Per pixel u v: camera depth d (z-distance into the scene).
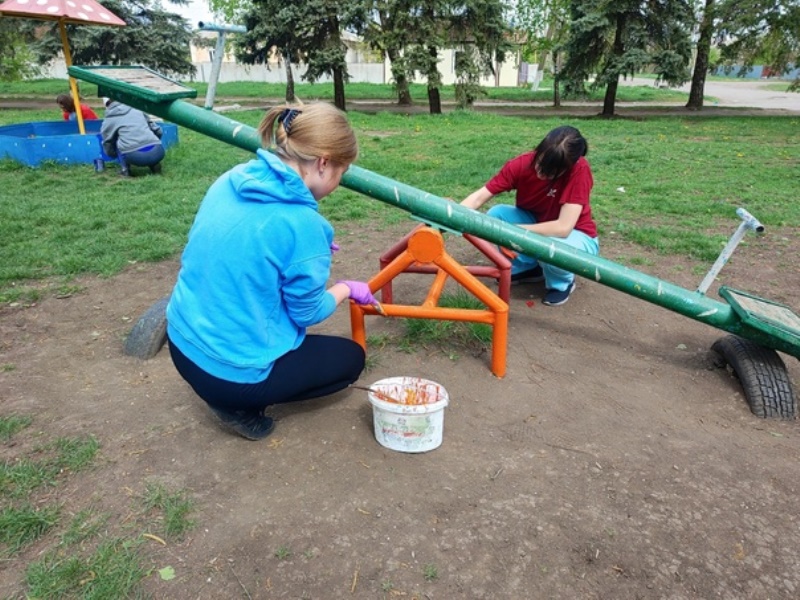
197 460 2.38
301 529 2.04
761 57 18.52
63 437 2.52
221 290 2.04
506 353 3.11
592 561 1.94
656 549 1.99
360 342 2.98
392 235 5.49
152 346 3.23
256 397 2.22
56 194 6.88
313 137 1.96
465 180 7.63
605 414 2.74
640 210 6.39
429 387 2.54
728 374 3.13
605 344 3.42
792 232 5.66
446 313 2.88
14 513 2.08
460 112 17.09
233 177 2.05
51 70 34.62
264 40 17.81
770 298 4.14
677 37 17.20
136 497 2.19
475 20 17.11
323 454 2.41
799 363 3.31
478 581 1.86
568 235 3.47
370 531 2.04
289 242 2.01
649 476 2.33
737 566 1.94
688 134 13.15
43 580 1.83
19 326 3.62
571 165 3.32
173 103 2.94
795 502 2.22
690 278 4.49
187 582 1.84
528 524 2.07
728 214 6.24
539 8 24.94
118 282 4.36
